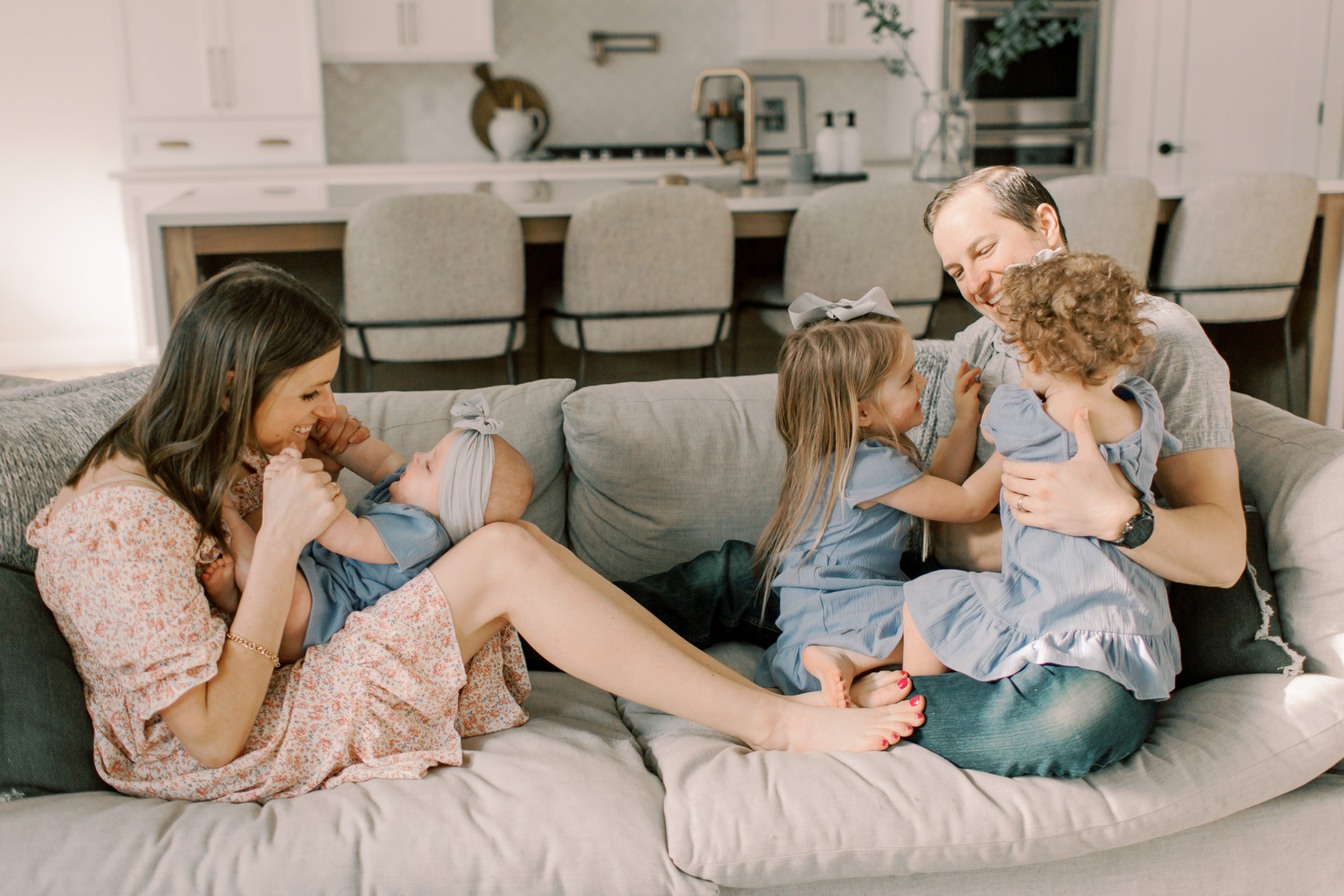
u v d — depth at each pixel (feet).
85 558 3.42
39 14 16.39
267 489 3.66
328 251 10.13
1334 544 4.25
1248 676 4.34
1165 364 4.28
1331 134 16.42
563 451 5.64
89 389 4.68
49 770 3.55
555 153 17.88
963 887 3.81
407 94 17.95
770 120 18.81
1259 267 9.73
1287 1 16.39
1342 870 4.13
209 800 3.66
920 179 12.28
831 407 4.64
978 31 16.72
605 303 9.18
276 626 3.62
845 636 4.48
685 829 3.50
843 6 17.76
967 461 5.08
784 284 9.75
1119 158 17.48
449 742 3.88
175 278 8.71
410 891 3.27
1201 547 3.94
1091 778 3.79
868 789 3.66
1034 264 4.16
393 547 3.90
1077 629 3.92
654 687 3.97
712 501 5.55
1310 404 10.77
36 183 16.85
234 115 15.94
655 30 18.47
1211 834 3.97
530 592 3.92
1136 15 17.01
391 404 5.49
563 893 3.36
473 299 8.85
